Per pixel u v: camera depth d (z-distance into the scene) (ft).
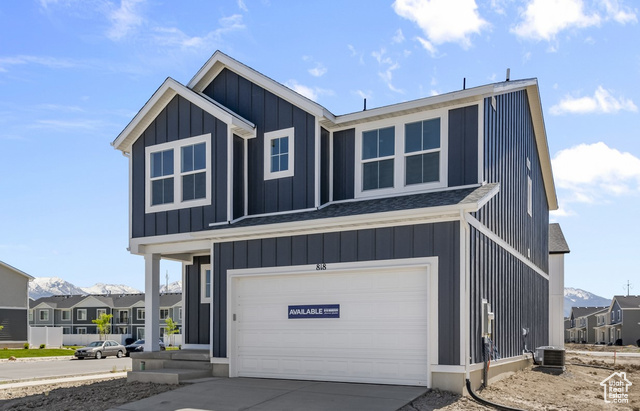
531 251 60.90
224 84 50.06
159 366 45.39
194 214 46.88
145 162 50.11
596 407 35.53
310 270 39.78
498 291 43.50
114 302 233.96
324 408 30.19
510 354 47.42
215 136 46.57
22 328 140.87
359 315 38.04
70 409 34.40
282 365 40.68
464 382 33.65
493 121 44.80
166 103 49.60
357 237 38.24
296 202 44.98
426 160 42.37
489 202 42.22
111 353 116.06
